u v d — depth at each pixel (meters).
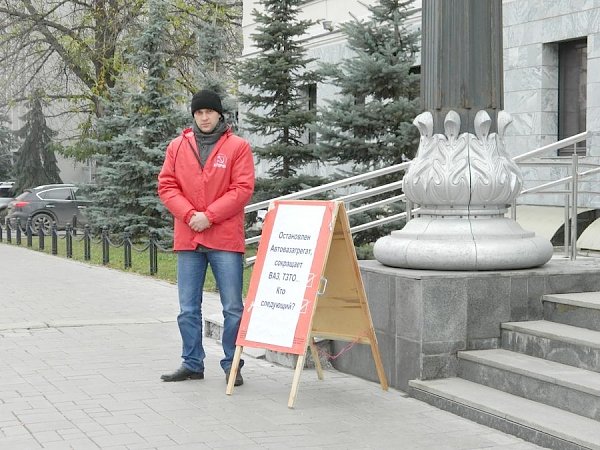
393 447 6.05
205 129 7.88
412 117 15.22
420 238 7.79
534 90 16.81
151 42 24.28
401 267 7.91
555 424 6.06
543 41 16.58
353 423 6.64
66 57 35.34
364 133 15.57
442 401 7.02
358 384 7.95
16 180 52.12
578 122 16.52
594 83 15.55
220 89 22.22
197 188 7.84
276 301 7.49
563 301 7.47
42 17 35.44
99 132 25.31
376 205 10.73
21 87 36.47
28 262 20.39
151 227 23.69
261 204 10.29
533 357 7.19
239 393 7.60
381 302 7.84
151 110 23.75
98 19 34.69
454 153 7.79
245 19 28.75
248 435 6.30
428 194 7.84
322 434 6.34
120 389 7.68
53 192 33.31
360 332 7.62
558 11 16.25
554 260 9.85
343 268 7.57
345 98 15.41
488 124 7.85
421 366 7.35
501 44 8.03
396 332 7.65
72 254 22.34
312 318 7.25
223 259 7.86
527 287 7.64
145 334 10.50
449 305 7.38
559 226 14.66
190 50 33.56
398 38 15.68
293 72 19.97
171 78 24.45
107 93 29.41
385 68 15.08
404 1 17.67
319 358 8.59
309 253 7.43
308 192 9.98
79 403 7.19
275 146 19.34
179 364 8.76
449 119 7.77
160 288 15.23
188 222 7.79
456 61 7.85
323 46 24.05
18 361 8.85
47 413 6.86
